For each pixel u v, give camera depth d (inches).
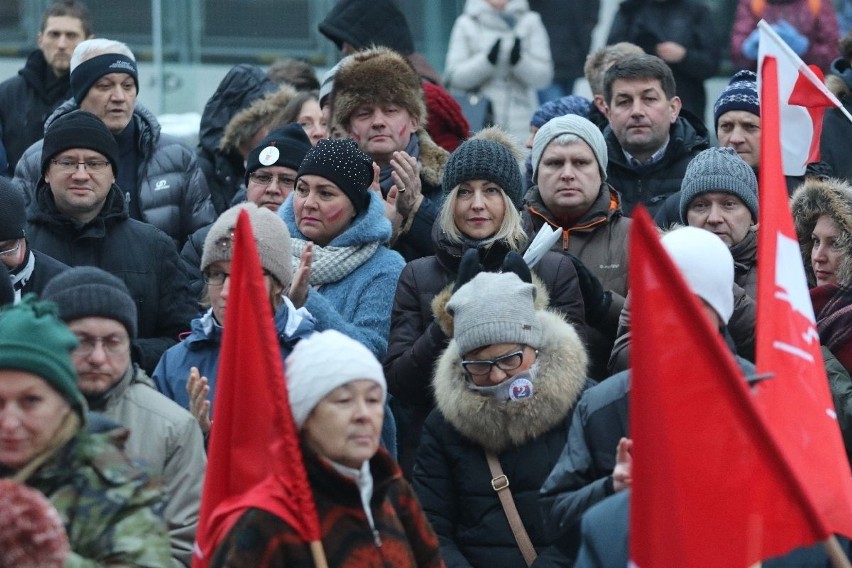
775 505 521.7
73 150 888.3
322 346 571.2
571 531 641.6
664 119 1026.1
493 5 1321.4
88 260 892.6
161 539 548.7
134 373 684.7
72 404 554.6
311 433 569.0
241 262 566.3
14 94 1205.7
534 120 1160.2
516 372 718.5
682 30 1295.5
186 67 1325.0
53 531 503.8
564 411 724.0
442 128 1087.0
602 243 905.5
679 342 519.2
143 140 1055.0
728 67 1307.8
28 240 889.5
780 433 612.1
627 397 656.4
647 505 520.7
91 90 1034.7
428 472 737.6
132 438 661.3
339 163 874.8
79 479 547.8
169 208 1051.9
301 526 547.5
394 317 847.1
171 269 911.7
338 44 1206.9
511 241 840.9
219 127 1157.1
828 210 844.0
